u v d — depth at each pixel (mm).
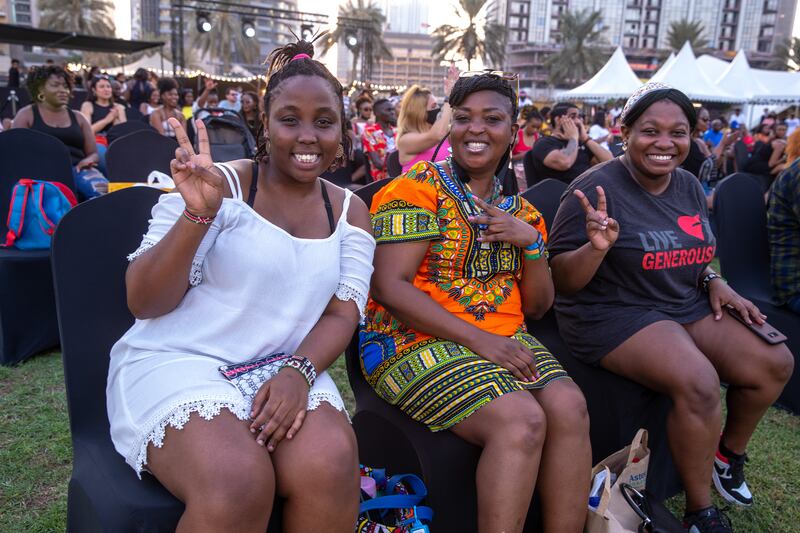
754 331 2275
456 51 72188
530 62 118375
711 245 2395
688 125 2281
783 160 8453
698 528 2104
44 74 4656
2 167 3471
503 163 2176
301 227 1643
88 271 1709
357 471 1437
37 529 2033
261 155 1679
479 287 2004
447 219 1972
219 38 53906
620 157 2475
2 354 3252
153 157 4336
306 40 1763
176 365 1479
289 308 1594
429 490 1839
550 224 2748
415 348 1938
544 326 2701
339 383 3332
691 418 2049
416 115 4441
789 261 3154
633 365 2189
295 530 1407
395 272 1912
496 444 1688
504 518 1647
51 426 2658
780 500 2479
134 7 76188
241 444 1330
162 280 1424
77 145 4887
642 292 2316
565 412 1789
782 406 3289
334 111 1608
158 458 1369
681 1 120938
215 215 1396
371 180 6312
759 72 24172
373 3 54375
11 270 3207
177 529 1288
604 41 83000
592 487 1915
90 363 1688
